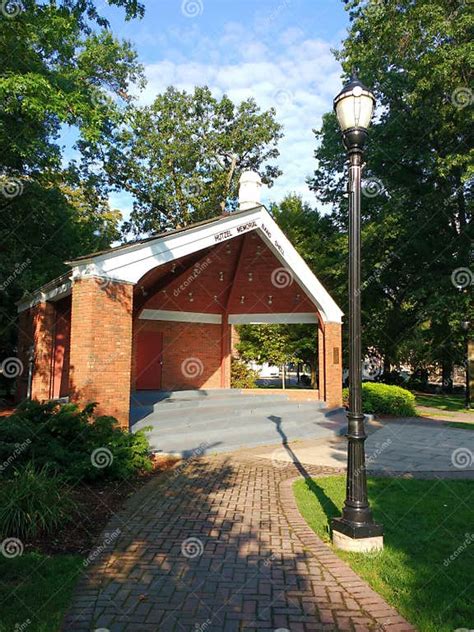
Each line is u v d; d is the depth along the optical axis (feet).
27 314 61.16
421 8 58.03
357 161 18.44
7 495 18.53
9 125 40.65
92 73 60.23
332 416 53.62
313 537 18.29
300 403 55.93
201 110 108.68
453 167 64.23
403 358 108.68
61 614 12.59
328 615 12.66
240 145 108.27
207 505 22.33
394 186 78.64
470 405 74.13
